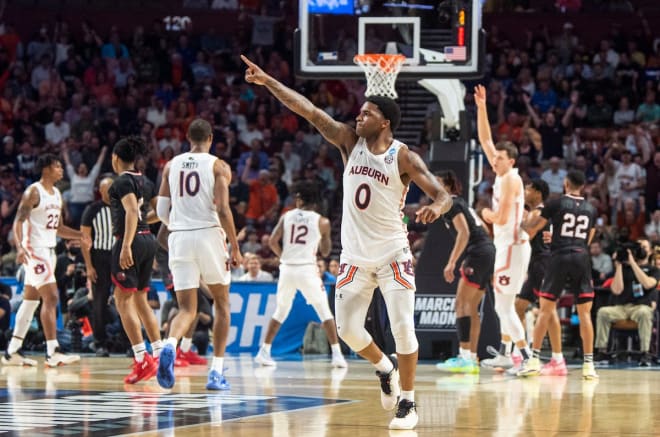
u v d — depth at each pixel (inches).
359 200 255.8
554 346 462.6
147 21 1064.8
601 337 581.6
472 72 530.0
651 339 598.2
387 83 498.9
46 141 917.2
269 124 934.4
